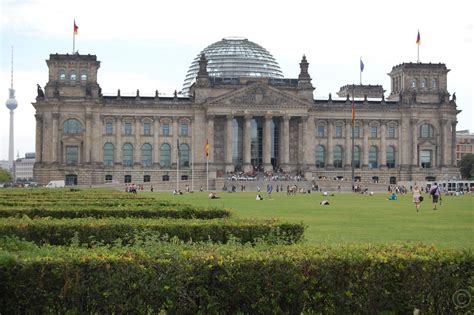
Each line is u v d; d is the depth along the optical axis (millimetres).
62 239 34781
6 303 21750
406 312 22266
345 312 22094
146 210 48781
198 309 21891
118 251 22906
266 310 21906
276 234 35094
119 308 21688
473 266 22328
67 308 21875
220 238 34969
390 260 22266
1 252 22109
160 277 21656
